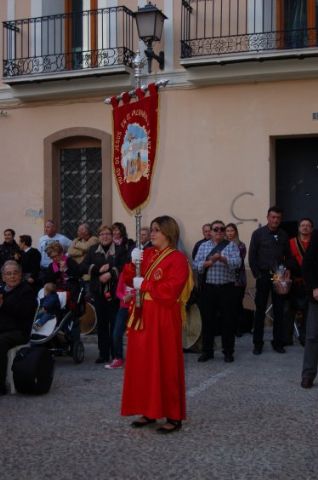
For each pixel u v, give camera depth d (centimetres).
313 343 748
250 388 749
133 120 681
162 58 1271
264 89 1219
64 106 1348
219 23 1234
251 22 1218
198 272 927
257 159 1227
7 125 1389
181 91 1266
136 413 587
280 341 980
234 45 1223
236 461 513
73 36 1364
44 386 736
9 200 1389
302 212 1257
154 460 517
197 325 981
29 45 1366
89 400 707
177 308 591
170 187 1273
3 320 755
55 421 627
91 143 1357
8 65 1352
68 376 835
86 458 524
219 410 657
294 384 769
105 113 1319
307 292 746
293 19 1231
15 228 1385
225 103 1241
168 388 580
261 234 982
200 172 1257
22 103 1376
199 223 1258
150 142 666
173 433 584
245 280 1134
